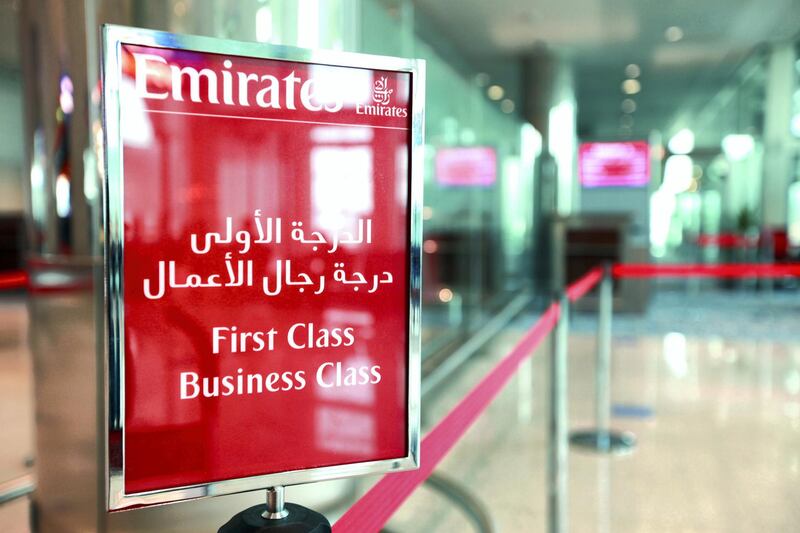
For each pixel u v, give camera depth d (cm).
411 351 117
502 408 454
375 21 458
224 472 107
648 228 1091
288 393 110
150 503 101
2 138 1230
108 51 96
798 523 286
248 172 106
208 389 105
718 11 870
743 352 655
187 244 104
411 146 115
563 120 1123
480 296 748
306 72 109
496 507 298
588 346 684
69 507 207
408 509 293
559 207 1125
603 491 319
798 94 1110
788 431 411
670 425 423
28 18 209
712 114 1688
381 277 116
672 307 1014
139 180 101
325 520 108
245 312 107
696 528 281
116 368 98
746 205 1306
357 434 115
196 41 102
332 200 112
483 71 1226
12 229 1249
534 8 855
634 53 1092
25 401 459
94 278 200
